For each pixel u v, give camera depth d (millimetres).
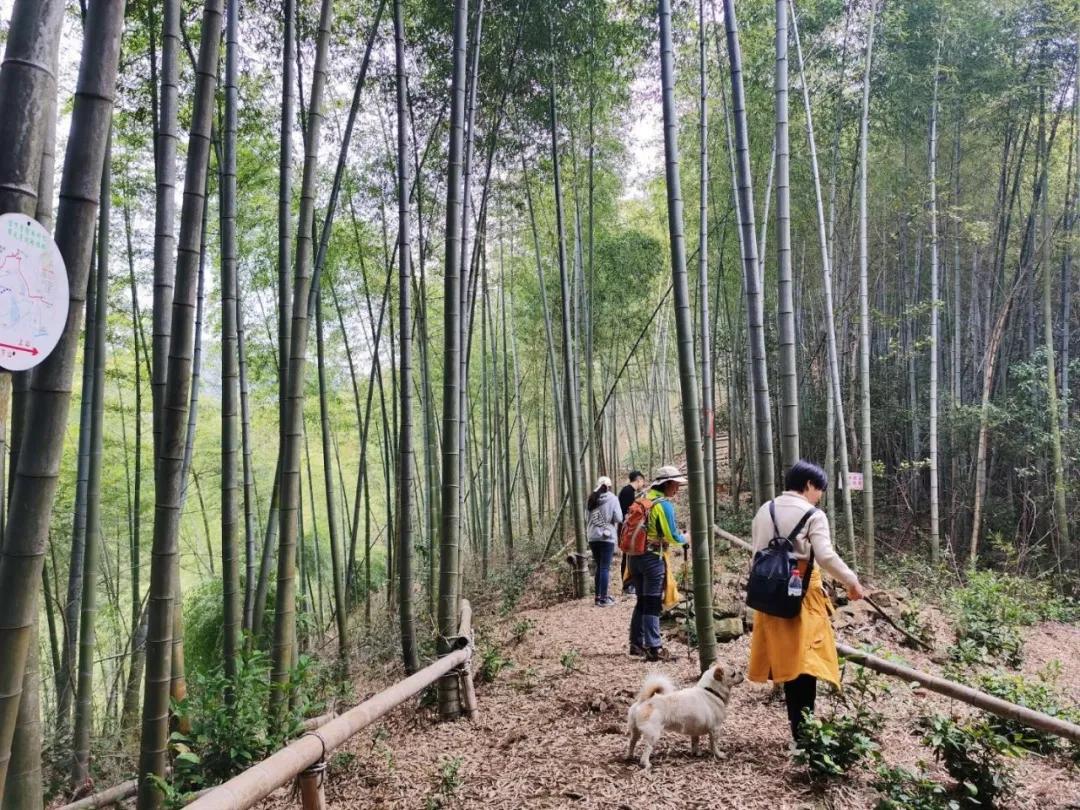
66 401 1768
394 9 5449
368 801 3459
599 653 5598
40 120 1609
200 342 7723
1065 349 10883
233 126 4879
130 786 4555
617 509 7594
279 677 4172
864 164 9359
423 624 7898
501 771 3535
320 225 8945
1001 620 7059
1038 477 10969
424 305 8102
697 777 3229
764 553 3385
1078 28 9227
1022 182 11914
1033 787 3520
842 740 3211
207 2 3209
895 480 12844
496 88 7809
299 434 4301
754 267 4941
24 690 2234
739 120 4969
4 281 1505
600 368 17125
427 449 8344
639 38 8359
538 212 11664
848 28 9359
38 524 1729
